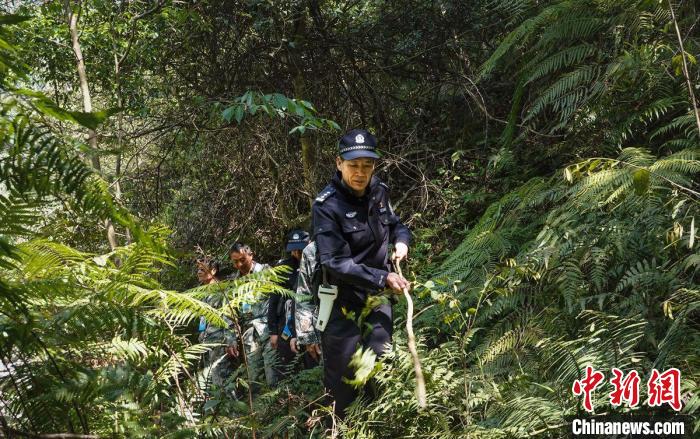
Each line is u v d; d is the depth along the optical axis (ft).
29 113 4.47
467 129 20.39
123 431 6.10
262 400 9.52
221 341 11.61
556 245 10.96
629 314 9.07
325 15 19.79
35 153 4.74
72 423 5.92
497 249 12.34
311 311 12.51
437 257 16.76
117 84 15.74
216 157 20.33
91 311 5.69
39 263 6.26
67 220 10.94
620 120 13.61
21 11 15.69
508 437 7.19
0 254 4.97
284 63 19.51
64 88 18.08
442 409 8.10
